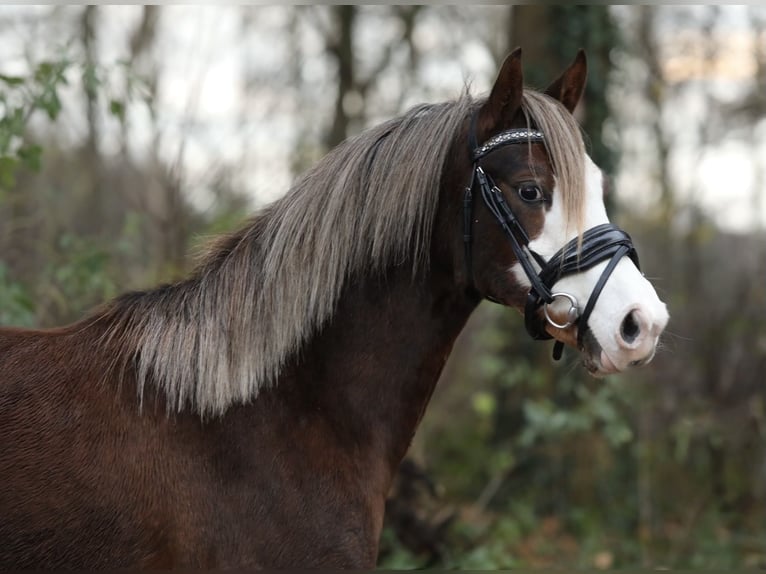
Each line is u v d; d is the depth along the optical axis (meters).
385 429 4.02
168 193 9.53
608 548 9.13
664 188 13.98
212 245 4.17
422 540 7.75
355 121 15.20
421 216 3.98
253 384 3.81
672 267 13.19
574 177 3.75
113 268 8.52
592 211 3.79
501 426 11.09
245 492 3.70
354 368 3.98
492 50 14.46
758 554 8.64
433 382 4.18
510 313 10.33
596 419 9.62
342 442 3.91
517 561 8.55
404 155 4.01
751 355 10.40
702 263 12.87
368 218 3.98
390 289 4.02
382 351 4.02
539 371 10.45
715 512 9.15
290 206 4.01
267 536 3.68
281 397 3.86
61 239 7.57
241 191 11.12
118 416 3.72
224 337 3.85
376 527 3.92
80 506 3.54
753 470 9.52
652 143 14.14
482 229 3.90
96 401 3.73
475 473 10.87
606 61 10.98
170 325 3.91
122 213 11.91
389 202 3.96
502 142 3.90
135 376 3.83
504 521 9.41
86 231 11.35
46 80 6.54
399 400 4.05
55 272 7.47
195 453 3.71
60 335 3.97
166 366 3.81
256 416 3.80
